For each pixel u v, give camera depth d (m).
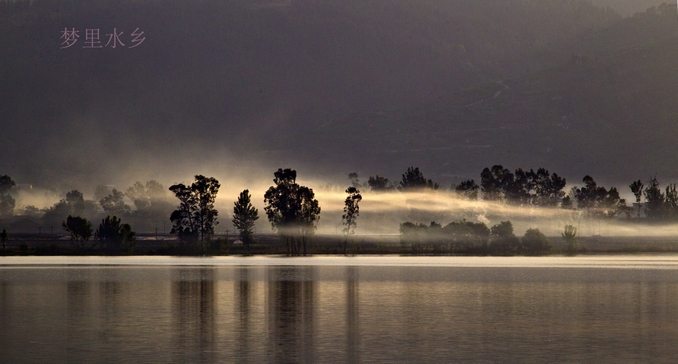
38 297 90.19
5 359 51.47
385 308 79.50
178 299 87.75
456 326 66.25
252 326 65.88
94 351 54.06
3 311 76.56
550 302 85.88
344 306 81.00
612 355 53.12
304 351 54.19
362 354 53.28
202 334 61.31
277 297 90.25
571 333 62.62
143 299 87.88
